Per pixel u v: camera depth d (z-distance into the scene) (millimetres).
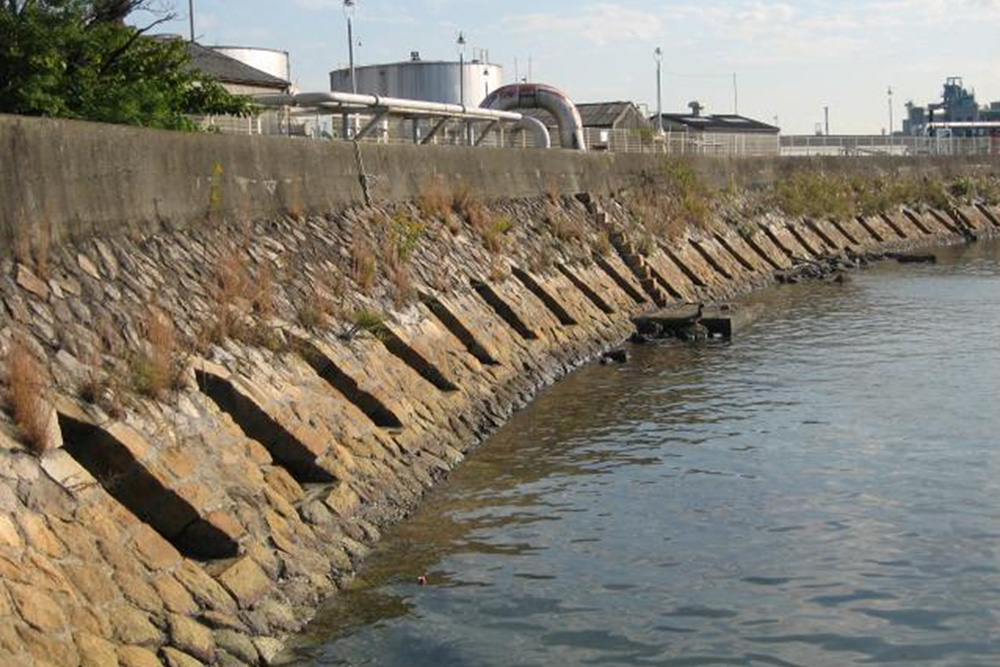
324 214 21031
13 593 8492
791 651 10938
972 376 23547
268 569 11289
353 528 13227
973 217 68688
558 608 11852
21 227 12133
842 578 12656
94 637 8867
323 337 16703
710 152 55250
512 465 17047
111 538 9859
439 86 54844
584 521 14516
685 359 26125
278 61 47812
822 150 68812
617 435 18922
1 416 9938
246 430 13305
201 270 15594
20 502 9305
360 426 15422
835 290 39812
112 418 11070
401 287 20547
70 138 13359
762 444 18312
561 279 28766
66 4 19250
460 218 26766
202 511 10984
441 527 14156
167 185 15883
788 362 25594
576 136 48344
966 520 14430
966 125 98125
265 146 19188
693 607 11930
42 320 11664
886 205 61500
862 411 20516
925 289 39594
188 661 9414
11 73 18641
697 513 14891
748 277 41562
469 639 11062
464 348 21000
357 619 11336
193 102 24312
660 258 36281
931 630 11320
